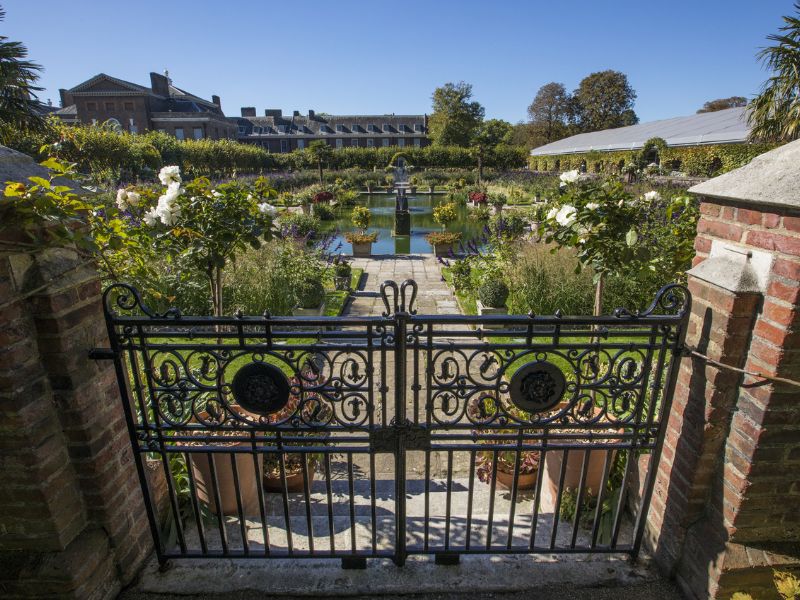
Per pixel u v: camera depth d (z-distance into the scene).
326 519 2.47
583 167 28.34
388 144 56.66
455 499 2.76
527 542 2.27
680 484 1.96
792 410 1.60
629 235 3.29
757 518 1.75
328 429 1.88
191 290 5.96
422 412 3.97
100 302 1.87
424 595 2.02
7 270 1.51
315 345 1.76
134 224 4.55
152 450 1.93
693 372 1.85
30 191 1.44
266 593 2.02
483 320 1.73
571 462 2.46
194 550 2.21
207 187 3.74
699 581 1.89
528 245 7.10
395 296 1.71
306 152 37.19
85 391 1.78
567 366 4.46
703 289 1.78
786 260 1.48
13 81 9.45
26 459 1.65
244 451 1.92
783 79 7.08
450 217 14.20
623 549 2.15
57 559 1.79
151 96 43.69
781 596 1.81
